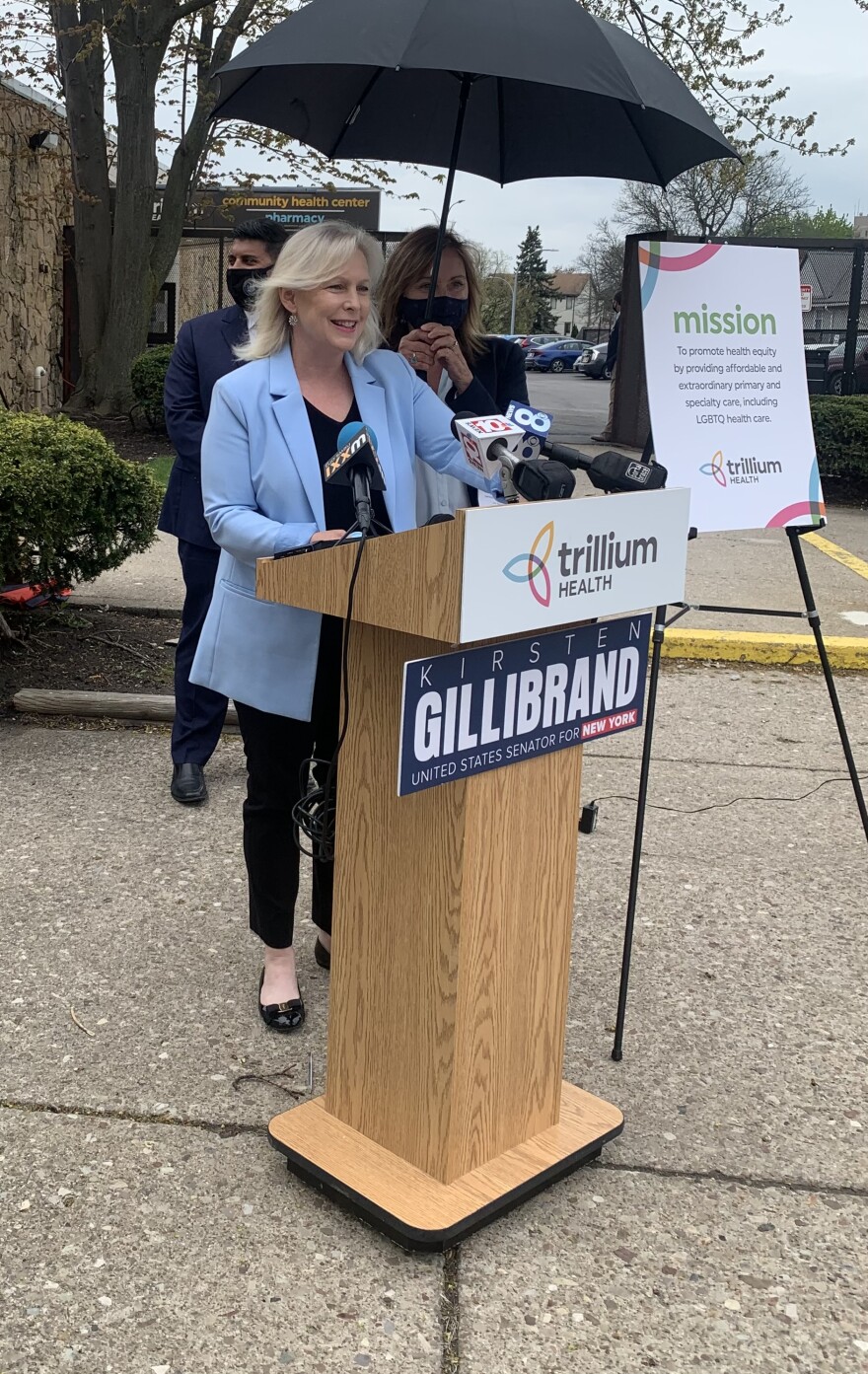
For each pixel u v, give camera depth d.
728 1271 2.17
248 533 2.40
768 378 2.98
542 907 2.24
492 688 1.99
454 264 3.31
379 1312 2.04
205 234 15.05
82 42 12.92
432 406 2.73
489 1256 2.18
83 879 3.59
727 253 2.91
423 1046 2.19
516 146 3.47
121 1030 2.84
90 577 5.41
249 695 2.58
